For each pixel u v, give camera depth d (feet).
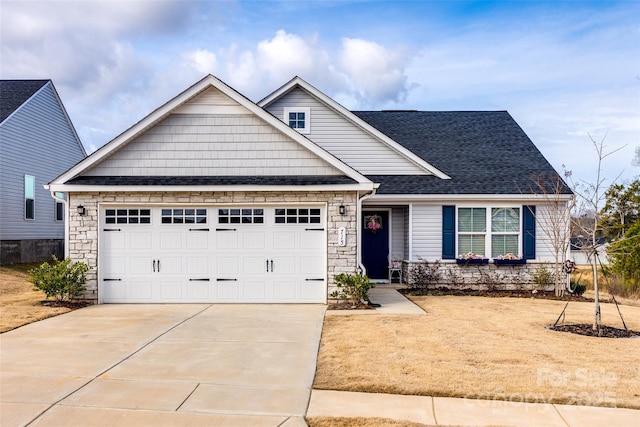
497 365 22.12
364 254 53.98
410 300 41.93
